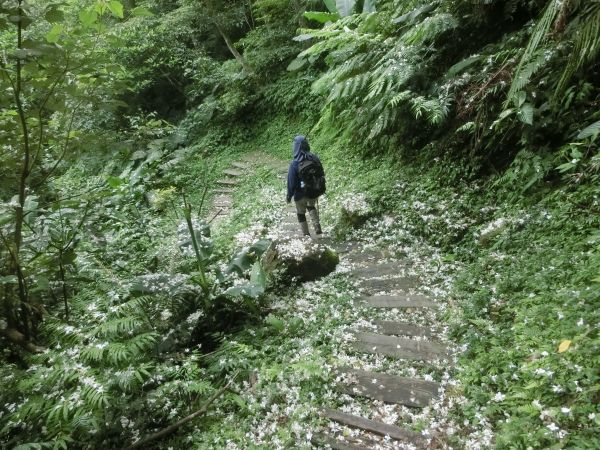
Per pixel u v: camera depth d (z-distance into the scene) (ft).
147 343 10.99
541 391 8.30
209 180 34.96
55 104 10.69
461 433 8.79
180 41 44.50
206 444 9.71
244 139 39.24
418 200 18.52
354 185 22.62
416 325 12.66
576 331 8.78
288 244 17.51
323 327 13.29
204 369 12.23
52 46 9.30
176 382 10.57
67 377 9.52
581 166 13.25
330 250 17.53
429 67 19.63
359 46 21.80
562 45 13.08
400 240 17.52
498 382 9.23
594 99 13.75
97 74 10.81
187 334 13.29
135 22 38.55
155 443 10.24
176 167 34.04
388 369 11.20
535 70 12.80
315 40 34.83
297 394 10.77
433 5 19.12
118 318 11.64
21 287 12.05
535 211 13.83
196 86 42.24
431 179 18.97
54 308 14.28
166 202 25.67
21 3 9.26
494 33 18.20
